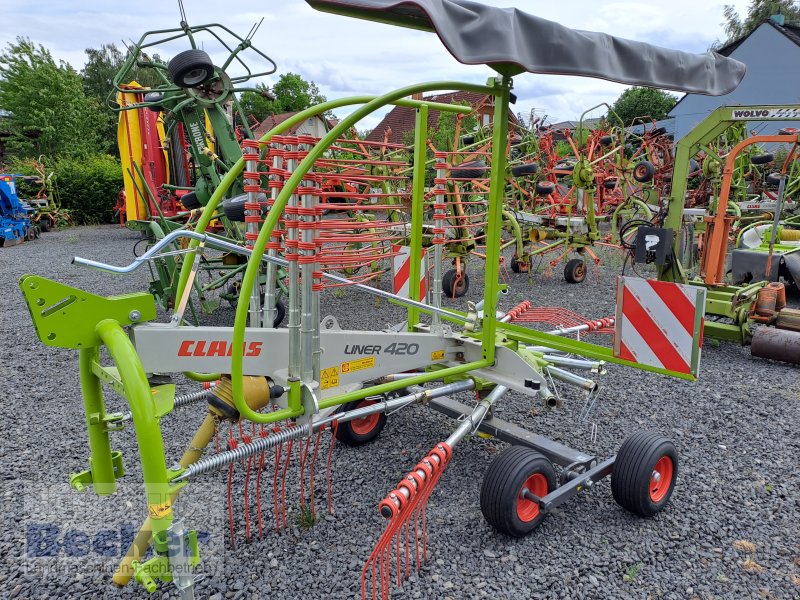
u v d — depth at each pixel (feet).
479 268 36.99
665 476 10.65
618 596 8.52
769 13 124.36
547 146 37.73
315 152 7.44
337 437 12.69
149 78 144.36
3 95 93.76
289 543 9.60
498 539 9.75
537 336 12.49
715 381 17.44
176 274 21.45
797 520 10.44
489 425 11.66
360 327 22.57
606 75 8.84
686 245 23.50
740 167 38.06
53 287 6.48
